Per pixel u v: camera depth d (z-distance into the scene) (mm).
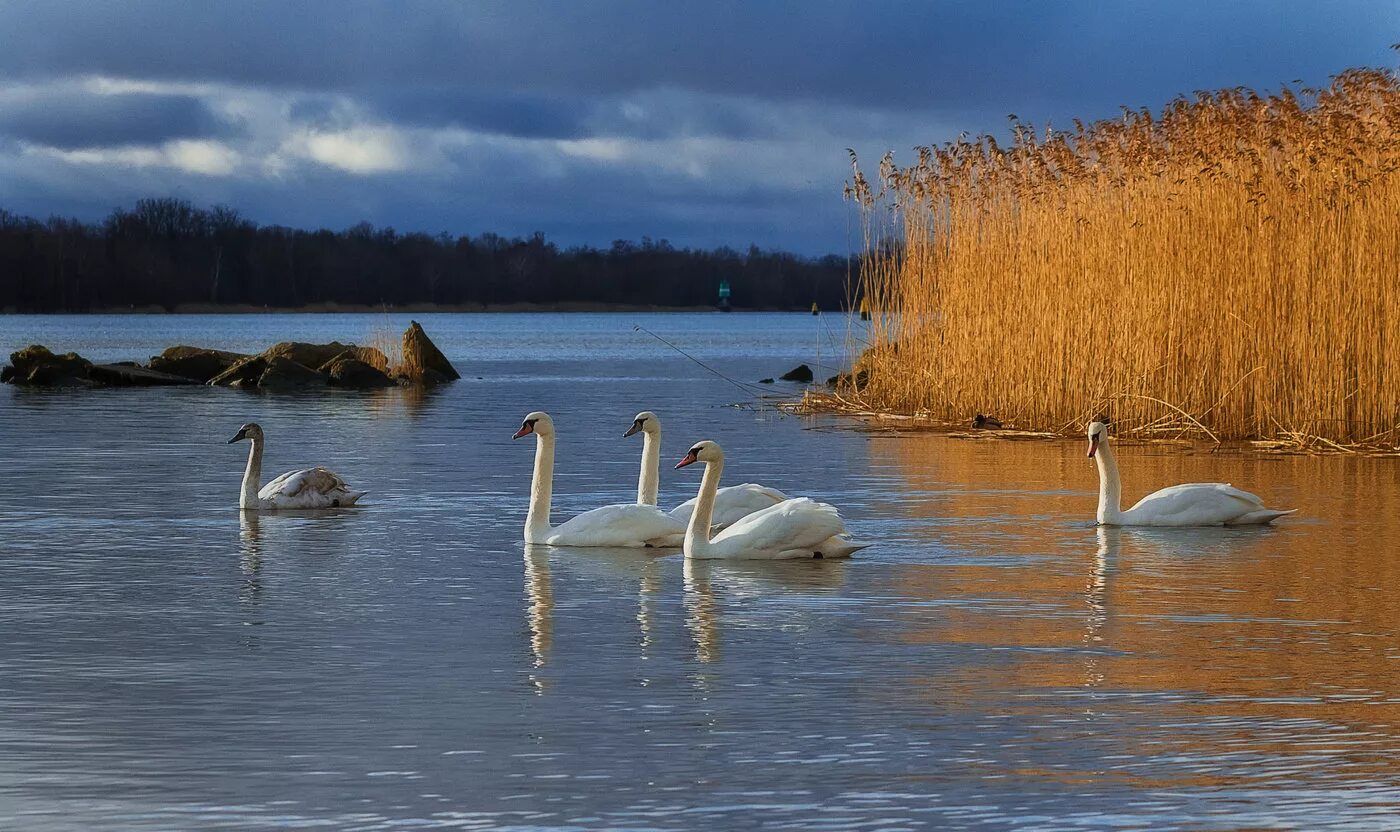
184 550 18000
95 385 51844
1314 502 21844
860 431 33844
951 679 11805
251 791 9234
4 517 20812
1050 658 12477
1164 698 11258
